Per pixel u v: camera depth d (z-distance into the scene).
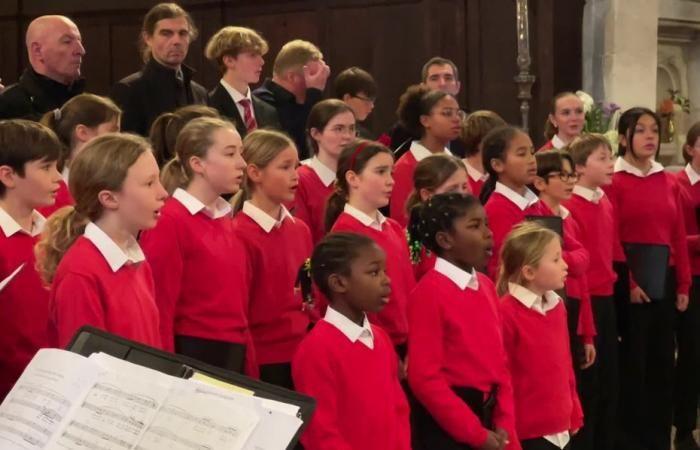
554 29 8.43
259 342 4.08
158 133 4.37
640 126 5.73
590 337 5.03
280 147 4.10
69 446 1.99
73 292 2.95
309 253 4.28
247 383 2.06
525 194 4.89
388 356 3.54
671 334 5.89
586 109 7.61
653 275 5.71
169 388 2.00
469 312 3.82
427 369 3.76
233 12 8.90
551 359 4.20
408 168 5.30
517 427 4.19
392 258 4.19
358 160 4.20
